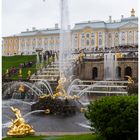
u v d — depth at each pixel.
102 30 165.25
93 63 87.19
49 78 79.31
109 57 85.88
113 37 165.25
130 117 18.89
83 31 169.62
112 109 19.22
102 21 168.38
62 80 43.22
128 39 160.50
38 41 186.12
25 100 55.62
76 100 39.12
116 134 19.30
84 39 169.50
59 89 40.84
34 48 187.38
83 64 87.81
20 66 99.62
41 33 185.12
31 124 30.89
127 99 19.36
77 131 27.39
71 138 21.52
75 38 171.50
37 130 27.83
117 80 74.00
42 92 60.16
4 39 197.50
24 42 191.00
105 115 19.41
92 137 21.08
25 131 23.41
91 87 62.81
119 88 62.12
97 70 87.19
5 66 109.88
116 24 166.62
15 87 65.81
